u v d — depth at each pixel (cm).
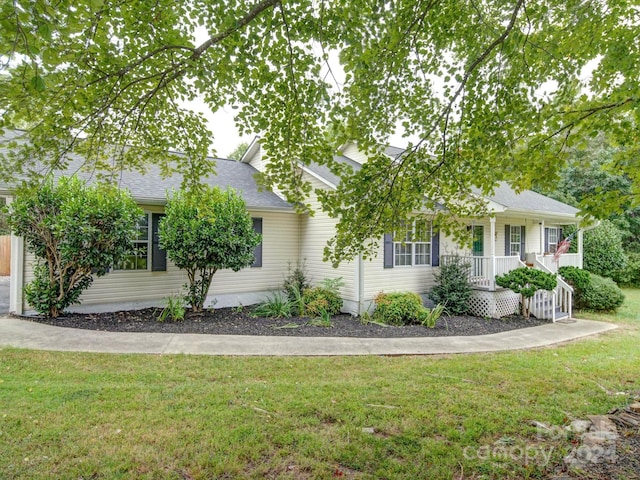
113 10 286
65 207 704
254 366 532
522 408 414
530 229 1539
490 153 388
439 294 1054
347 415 382
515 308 1098
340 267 1029
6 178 369
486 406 416
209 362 541
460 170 407
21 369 483
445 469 298
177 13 307
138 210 793
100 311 853
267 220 1107
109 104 351
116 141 440
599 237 1808
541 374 534
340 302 987
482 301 1038
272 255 1120
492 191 411
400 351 641
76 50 279
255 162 1390
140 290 909
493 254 1032
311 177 1100
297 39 329
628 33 369
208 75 336
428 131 384
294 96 360
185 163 493
